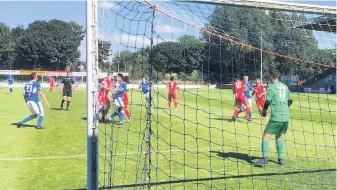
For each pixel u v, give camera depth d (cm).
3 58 8106
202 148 909
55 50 8181
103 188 586
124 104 1268
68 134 1107
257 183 627
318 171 709
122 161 761
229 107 2212
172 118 1538
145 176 632
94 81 462
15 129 1193
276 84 754
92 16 464
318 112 1958
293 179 654
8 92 3800
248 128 1264
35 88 1218
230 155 834
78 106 2164
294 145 985
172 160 782
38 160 776
